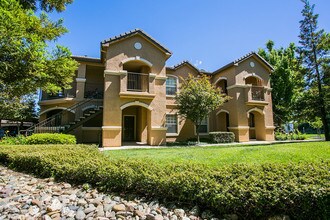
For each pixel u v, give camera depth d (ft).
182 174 12.01
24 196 12.19
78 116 52.03
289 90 80.38
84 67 53.98
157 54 47.98
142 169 13.62
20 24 19.49
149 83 45.32
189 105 47.55
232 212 10.03
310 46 59.41
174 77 59.11
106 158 17.66
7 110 55.06
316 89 58.54
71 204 11.25
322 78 57.36
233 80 58.54
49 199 11.77
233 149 28.89
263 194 9.75
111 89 43.04
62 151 20.53
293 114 64.49
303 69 60.03
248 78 65.05
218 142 52.34
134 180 12.67
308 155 21.81
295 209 9.54
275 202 9.57
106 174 13.50
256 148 28.60
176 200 11.42
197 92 47.62
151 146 42.73
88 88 58.08
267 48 92.84
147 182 12.25
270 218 9.56
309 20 59.82
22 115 66.54
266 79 62.69
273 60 84.53
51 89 26.81
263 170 12.80
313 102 56.54
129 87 48.44
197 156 23.22
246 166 13.57
